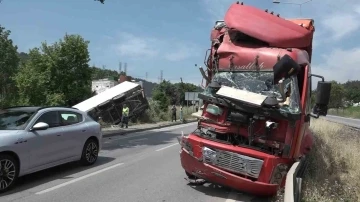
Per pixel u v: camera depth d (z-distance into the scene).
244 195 7.52
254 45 7.64
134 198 7.08
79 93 22.53
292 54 7.09
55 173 9.30
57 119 9.10
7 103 20.97
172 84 73.69
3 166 7.27
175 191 7.71
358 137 18.08
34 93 21.22
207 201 7.02
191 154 7.27
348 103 91.88
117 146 15.65
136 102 31.31
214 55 8.16
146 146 15.79
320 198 6.80
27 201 6.73
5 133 7.53
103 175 9.18
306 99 7.12
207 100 7.26
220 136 7.36
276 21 7.59
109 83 48.47
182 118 37.81
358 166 10.54
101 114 27.61
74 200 6.85
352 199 7.34
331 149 12.12
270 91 7.13
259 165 6.62
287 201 4.80
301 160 7.18
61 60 21.81
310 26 8.12
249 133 6.93
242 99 6.75
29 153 7.85
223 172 6.80
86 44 22.61
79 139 9.75
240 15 7.76
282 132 6.81
